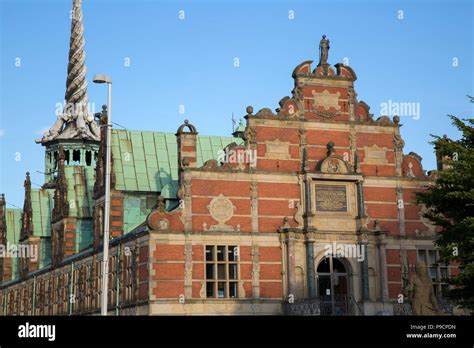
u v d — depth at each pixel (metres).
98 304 57.72
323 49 54.78
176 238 48.91
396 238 53.81
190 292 48.44
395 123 55.41
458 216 40.03
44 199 81.69
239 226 50.41
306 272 51.06
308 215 51.50
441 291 48.78
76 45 89.19
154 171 62.81
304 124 53.25
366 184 54.06
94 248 60.44
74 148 84.88
